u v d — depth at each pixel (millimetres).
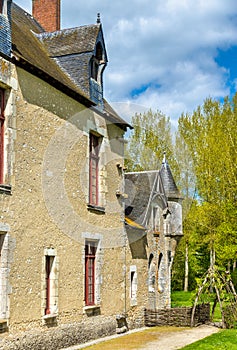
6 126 10352
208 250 28719
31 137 11070
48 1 18344
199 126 24938
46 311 11383
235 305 15906
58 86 12133
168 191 19594
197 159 24531
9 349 9758
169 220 19734
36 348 10602
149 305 17594
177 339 13375
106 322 14000
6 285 9875
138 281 16750
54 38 14781
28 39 13711
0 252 9977
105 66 14922
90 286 13617
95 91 14336
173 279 34500
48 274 11633
